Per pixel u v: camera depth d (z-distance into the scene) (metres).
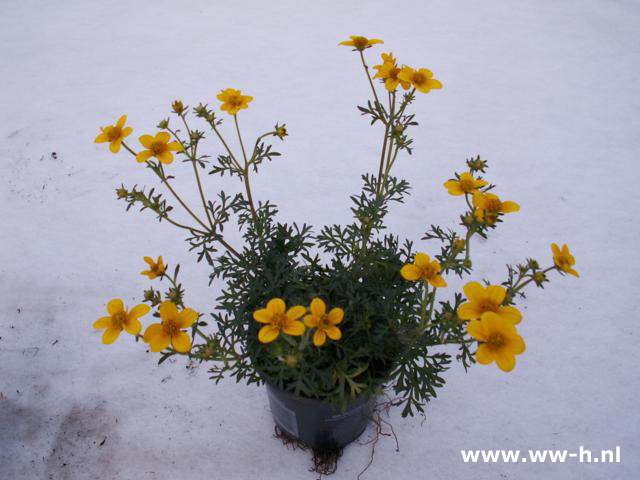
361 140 4.35
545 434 2.52
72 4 6.73
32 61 5.48
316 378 1.89
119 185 3.96
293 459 2.42
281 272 2.03
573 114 4.68
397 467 2.40
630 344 2.90
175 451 2.46
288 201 3.76
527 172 4.05
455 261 1.75
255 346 1.94
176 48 5.66
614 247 3.47
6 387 2.69
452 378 2.73
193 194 3.88
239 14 6.37
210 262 2.05
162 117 4.63
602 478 2.36
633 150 4.27
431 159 4.16
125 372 2.77
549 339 2.93
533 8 6.50
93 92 4.97
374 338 1.85
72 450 2.46
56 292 3.19
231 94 1.93
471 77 5.16
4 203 3.80
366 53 5.53
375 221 2.14
